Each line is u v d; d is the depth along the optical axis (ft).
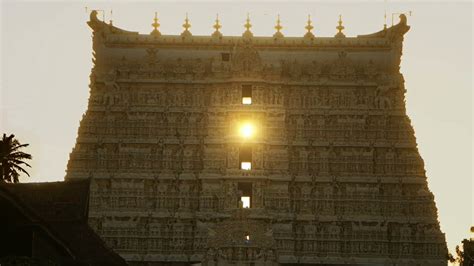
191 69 477.77
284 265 453.99
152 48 481.46
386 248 456.86
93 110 472.44
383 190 465.88
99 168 464.65
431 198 463.42
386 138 471.62
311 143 468.34
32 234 251.80
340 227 458.91
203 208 457.27
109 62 480.64
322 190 463.42
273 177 461.37
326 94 475.72
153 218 458.09
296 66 477.77
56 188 320.29
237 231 392.27
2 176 404.77
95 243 314.14
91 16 481.87
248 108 468.34
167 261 451.94
